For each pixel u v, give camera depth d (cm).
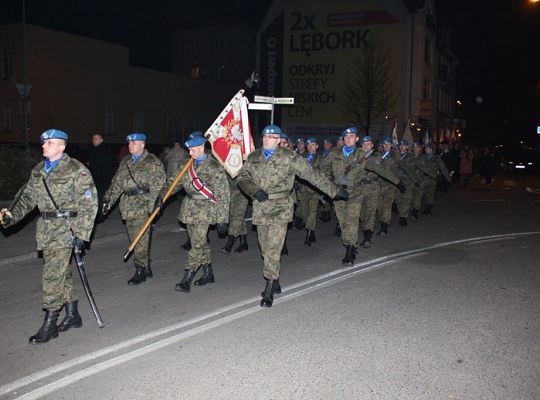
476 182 2806
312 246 947
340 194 628
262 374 437
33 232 980
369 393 407
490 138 6247
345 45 3609
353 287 684
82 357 470
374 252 900
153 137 3794
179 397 400
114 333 525
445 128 4462
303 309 596
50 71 3030
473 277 738
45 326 504
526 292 668
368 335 520
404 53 3456
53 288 500
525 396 404
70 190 495
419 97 3456
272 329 536
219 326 543
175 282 707
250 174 608
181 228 1109
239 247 901
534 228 1183
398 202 1196
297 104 3778
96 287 682
